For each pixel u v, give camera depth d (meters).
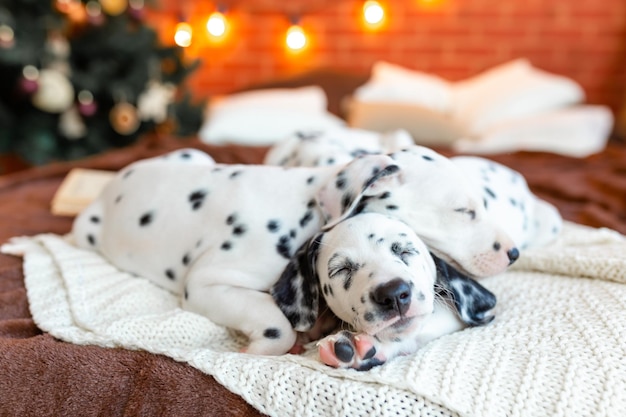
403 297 0.42
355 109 1.33
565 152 1.17
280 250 0.51
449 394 0.40
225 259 0.51
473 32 1.57
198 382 0.43
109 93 1.33
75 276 0.55
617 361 0.42
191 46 1.59
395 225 0.47
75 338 0.47
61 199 0.76
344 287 0.45
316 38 1.60
